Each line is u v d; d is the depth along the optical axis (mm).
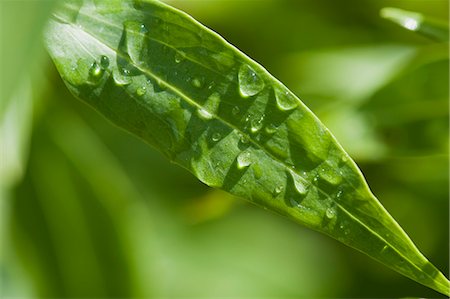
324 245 569
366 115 475
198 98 364
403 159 517
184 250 581
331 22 527
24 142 477
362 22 528
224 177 362
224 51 363
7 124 460
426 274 358
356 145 472
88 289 503
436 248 526
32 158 488
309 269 575
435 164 519
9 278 504
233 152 362
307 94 527
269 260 595
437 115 472
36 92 472
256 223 591
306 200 360
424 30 442
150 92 363
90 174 496
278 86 362
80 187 497
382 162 520
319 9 525
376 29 529
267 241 594
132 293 506
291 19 526
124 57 363
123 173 526
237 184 362
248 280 594
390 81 473
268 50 530
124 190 503
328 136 361
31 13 308
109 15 364
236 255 596
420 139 472
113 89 362
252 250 595
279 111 362
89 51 362
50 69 485
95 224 501
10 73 307
